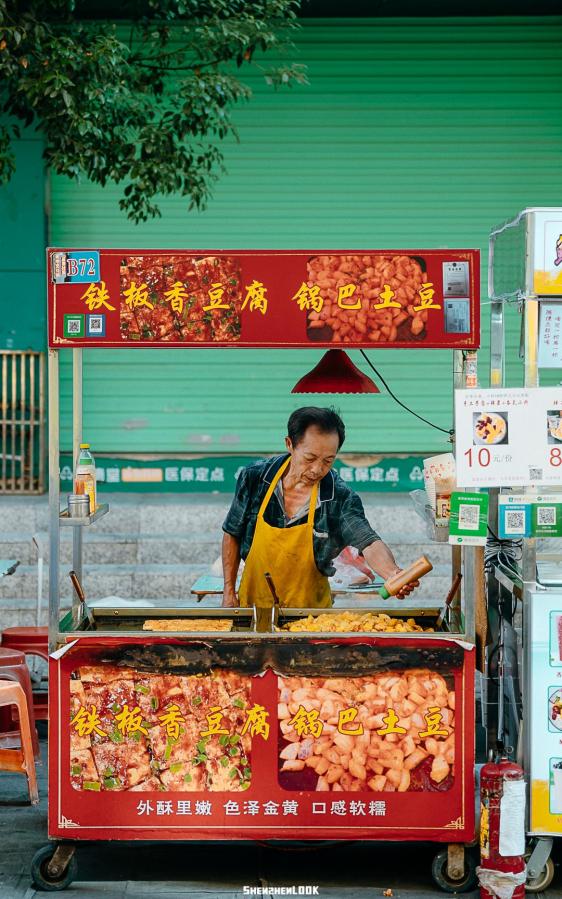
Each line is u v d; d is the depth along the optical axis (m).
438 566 8.26
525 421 4.14
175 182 6.79
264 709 4.14
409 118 9.30
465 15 9.12
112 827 4.14
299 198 9.32
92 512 4.41
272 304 4.11
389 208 9.36
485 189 9.37
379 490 9.48
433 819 4.14
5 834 4.68
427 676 4.13
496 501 4.70
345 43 9.21
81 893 4.14
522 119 9.32
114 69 6.36
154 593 7.92
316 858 4.51
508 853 4.00
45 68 6.14
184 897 4.11
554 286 4.14
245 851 4.58
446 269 4.10
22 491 9.06
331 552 4.93
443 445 9.46
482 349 9.43
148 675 4.13
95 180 6.79
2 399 9.20
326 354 4.96
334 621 4.36
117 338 4.13
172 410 9.38
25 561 8.14
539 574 4.36
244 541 5.03
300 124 9.26
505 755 4.54
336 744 4.14
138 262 4.11
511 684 4.55
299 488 4.87
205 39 6.83
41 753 5.70
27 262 9.08
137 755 4.14
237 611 4.72
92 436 9.37
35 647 5.83
